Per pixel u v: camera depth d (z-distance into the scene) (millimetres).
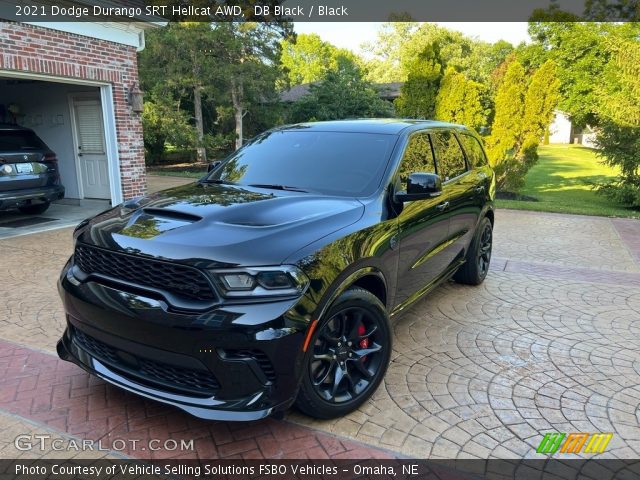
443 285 5875
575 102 36750
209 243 2625
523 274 6477
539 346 4191
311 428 2990
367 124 4406
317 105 23422
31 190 9055
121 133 10344
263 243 2658
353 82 23844
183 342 2500
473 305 5195
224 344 2459
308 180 3799
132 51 10375
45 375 3561
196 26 19875
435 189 3461
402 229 3592
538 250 7996
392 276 3510
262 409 2553
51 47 8664
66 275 3086
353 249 2992
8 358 3805
